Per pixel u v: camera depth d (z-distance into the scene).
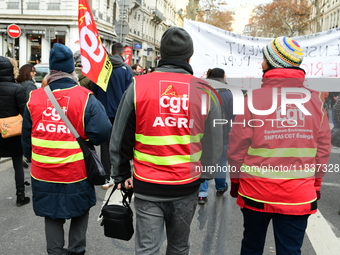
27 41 27.73
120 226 2.48
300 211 2.23
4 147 4.37
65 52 2.82
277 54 2.26
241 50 6.21
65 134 2.75
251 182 2.30
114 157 2.30
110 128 2.89
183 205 2.25
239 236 3.82
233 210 4.56
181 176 2.20
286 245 2.30
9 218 4.21
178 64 2.24
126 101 2.21
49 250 2.86
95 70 4.37
